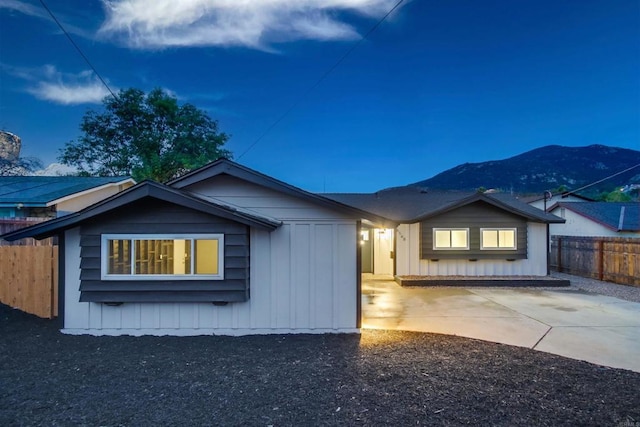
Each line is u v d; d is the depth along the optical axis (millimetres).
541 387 3770
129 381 3906
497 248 11992
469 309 7906
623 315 7297
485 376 4055
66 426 2947
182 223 5734
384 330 6176
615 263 11648
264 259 6043
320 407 3279
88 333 5840
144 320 5867
